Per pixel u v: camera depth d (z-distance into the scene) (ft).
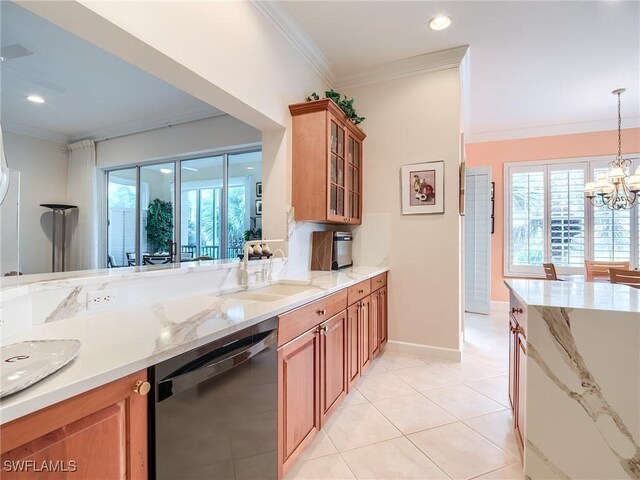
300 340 5.45
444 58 10.00
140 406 2.83
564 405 4.86
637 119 15.07
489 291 15.88
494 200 17.30
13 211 3.46
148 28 4.79
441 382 8.58
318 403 6.05
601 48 9.74
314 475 5.26
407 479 5.18
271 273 7.81
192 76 5.69
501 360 10.12
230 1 6.43
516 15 8.24
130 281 4.73
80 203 17.01
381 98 10.96
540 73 11.26
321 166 8.45
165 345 3.12
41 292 3.75
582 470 4.79
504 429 6.50
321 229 10.54
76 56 9.78
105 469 2.56
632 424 4.59
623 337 4.61
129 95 12.48
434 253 10.37
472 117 15.21
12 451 2.05
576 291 6.25
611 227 15.37
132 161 16.01
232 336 3.86
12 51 9.01
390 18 8.29
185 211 15.40
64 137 17.22
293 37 8.58
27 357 2.64
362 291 8.56
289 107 8.56
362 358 8.53
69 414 2.33
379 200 11.05
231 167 14.42
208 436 3.51
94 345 3.10
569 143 16.08
